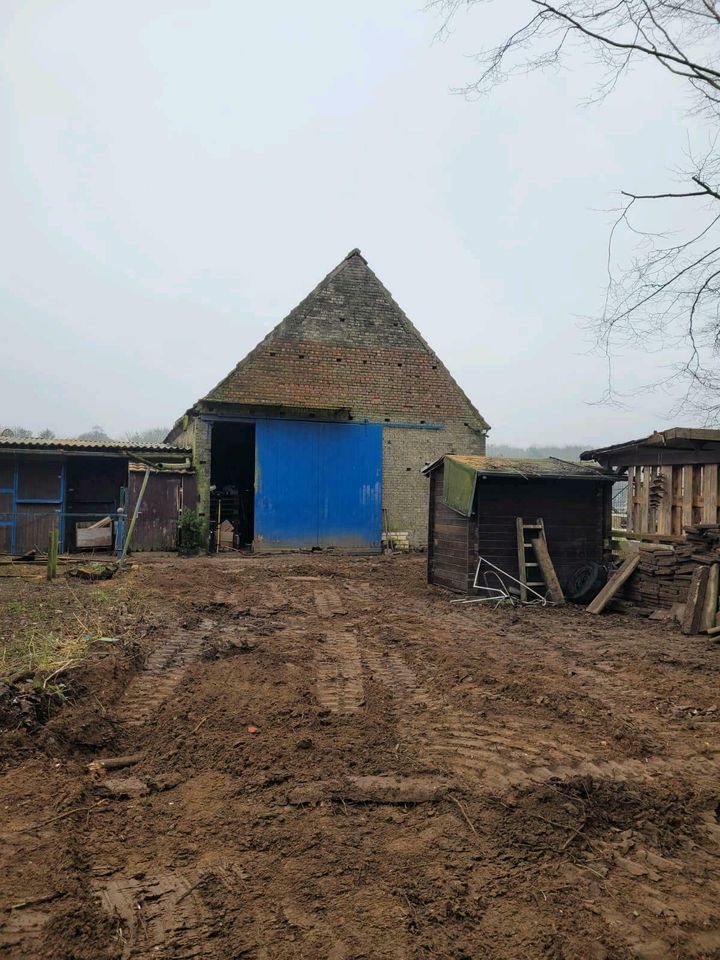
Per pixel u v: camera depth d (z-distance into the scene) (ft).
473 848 10.62
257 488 62.18
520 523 35.70
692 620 26.99
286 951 8.25
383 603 34.35
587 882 9.85
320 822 11.41
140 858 10.32
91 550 56.39
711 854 10.77
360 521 65.57
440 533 40.40
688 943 8.59
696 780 13.38
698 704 17.85
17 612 26.78
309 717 16.52
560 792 12.59
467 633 26.81
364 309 67.97
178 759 14.11
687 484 32.42
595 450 38.06
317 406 63.93
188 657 22.03
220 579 41.75
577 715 16.90
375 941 8.45
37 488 53.88
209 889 9.49
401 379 68.03
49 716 15.34
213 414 61.26
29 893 9.26
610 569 35.83
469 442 69.51
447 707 17.60
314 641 25.09
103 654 20.27
